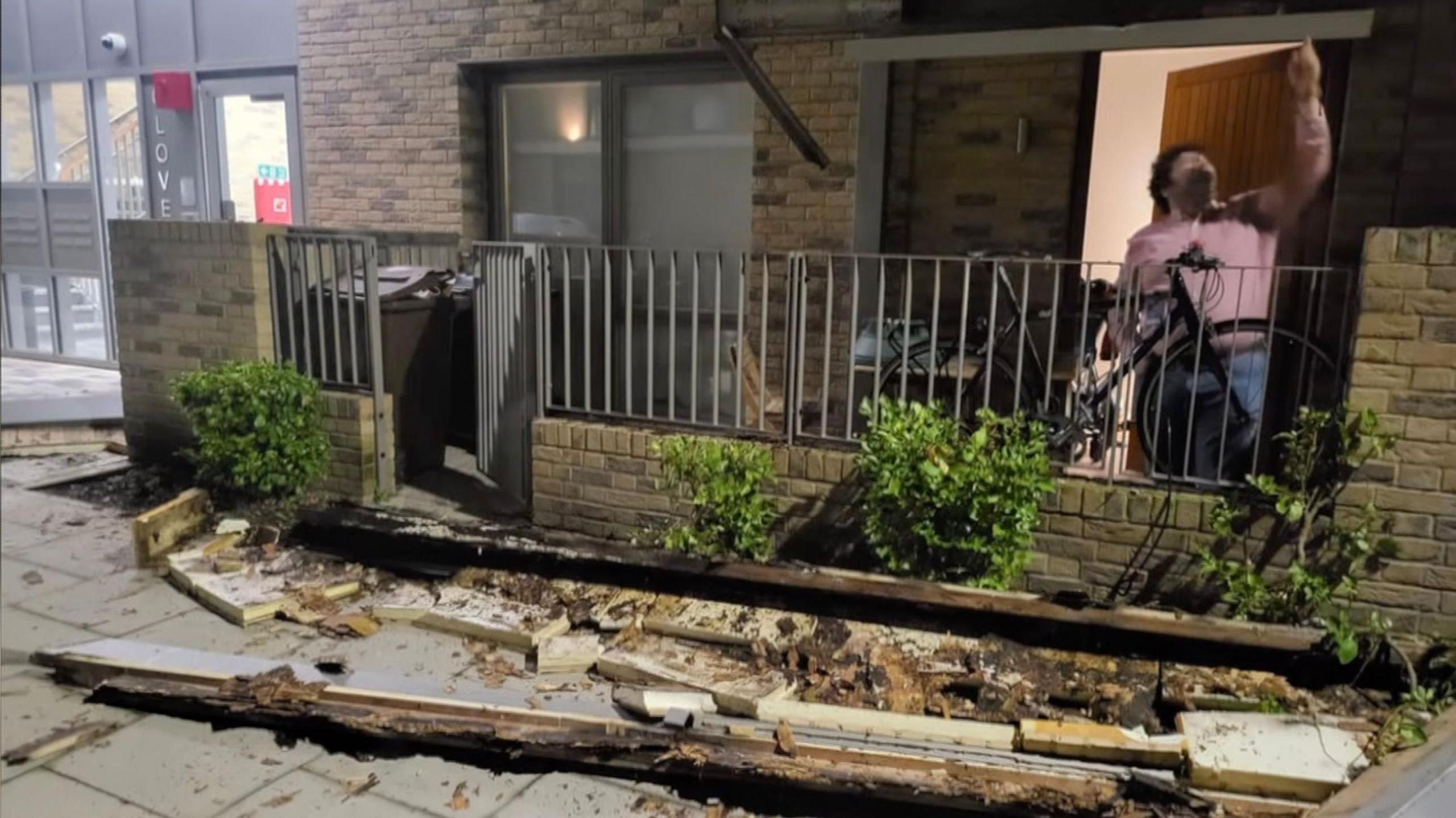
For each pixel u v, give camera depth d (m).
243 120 5.46
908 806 2.65
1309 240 4.53
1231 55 4.66
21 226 6.13
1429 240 3.01
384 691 3.10
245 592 3.90
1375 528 3.20
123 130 5.62
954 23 4.76
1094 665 3.23
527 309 4.55
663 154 5.72
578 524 4.45
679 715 2.93
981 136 5.02
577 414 4.55
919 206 5.19
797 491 3.99
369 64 5.54
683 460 3.95
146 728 3.06
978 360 4.34
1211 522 3.41
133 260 5.36
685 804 2.70
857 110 5.09
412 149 5.66
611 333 4.97
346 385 4.96
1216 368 3.92
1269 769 2.65
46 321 6.22
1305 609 3.25
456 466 5.25
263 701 3.04
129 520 4.86
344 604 3.84
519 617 3.65
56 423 5.86
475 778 2.80
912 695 3.11
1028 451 3.56
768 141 5.33
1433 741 2.77
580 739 2.82
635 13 5.39
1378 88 4.23
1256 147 4.61
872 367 4.56
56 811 2.63
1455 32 4.04
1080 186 4.93
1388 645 3.12
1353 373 3.15
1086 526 3.59
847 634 3.44
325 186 5.65
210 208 5.44
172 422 5.44
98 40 5.51
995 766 2.70
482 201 5.97
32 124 5.91
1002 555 3.51
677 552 3.80
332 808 2.65
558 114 5.89
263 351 5.04
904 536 3.65
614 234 5.88
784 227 5.37
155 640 3.60
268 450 4.61
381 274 5.20
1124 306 3.85
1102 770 2.70
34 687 3.31
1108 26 4.36
